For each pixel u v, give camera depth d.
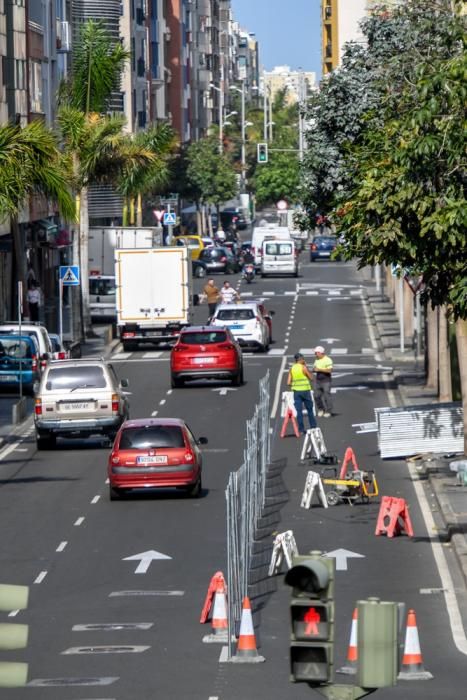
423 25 56.59
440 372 81.06
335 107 87.38
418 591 42.38
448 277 51.41
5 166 72.75
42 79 137.38
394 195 47.28
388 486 60.94
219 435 75.12
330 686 17.38
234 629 36.06
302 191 91.12
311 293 167.62
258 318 114.50
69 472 65.56
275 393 91.75
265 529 52.34
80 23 165.62
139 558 47.31
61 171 75.75
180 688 31.52
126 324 118.69
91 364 71.88
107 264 142.88
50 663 34.16
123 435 58.00
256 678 32.47
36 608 40.62
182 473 57.12
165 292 118.81
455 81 45.19
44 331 95.38
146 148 124.69
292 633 17.05
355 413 82.81
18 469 66.81
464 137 45.28
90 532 51.97
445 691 31.03
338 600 41.19
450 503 55.50
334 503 57.12
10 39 121.25
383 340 119.50
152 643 36.19
